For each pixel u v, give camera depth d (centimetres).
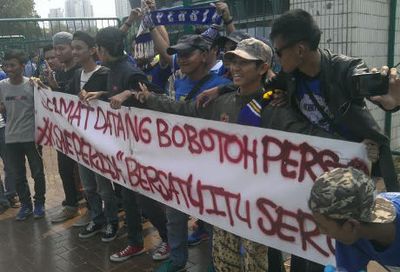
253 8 528
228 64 272
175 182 316
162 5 696
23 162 513
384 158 213
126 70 366
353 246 169
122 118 359
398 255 166
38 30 789
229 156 269
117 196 504
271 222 252
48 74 484
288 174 239
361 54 522
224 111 276
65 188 498
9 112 495
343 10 507
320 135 230
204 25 434
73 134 434
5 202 553
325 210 152
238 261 283
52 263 410
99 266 399
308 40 211
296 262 281
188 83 340
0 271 402
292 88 232
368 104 525
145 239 445
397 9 566
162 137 321
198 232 427
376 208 162
